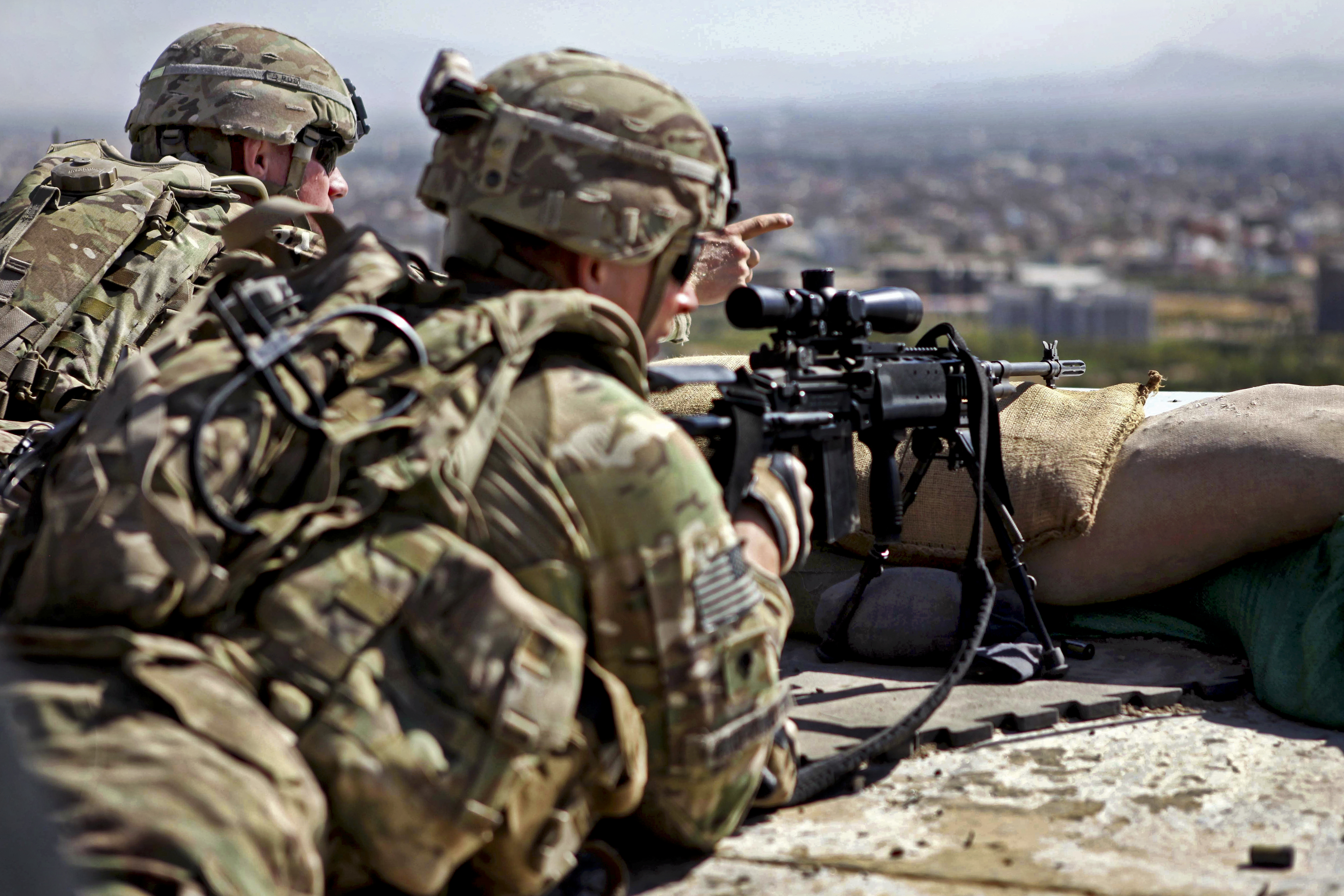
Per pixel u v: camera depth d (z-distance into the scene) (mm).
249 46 4047
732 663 1780
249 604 1596
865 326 2539
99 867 1251
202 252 3635
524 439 1720
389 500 1663
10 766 967
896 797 2320
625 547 1711
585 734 1663
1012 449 3406
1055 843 2102
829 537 2357
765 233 3340
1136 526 3189
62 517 1535
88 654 1479
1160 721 2721
